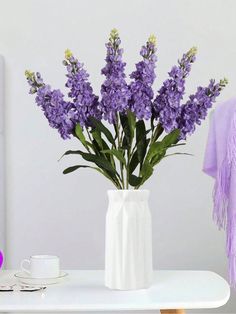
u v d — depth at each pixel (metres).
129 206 1.33
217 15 2.24
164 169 2.20
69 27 2.22
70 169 1.44
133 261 1.32
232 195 1.48
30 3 2.22
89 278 1.47
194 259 2.19
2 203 2.13
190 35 2.23
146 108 1.37
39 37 2.21
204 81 2.22
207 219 2.19
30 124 2.20
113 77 1.36
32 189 2.18
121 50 1.37
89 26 2.22
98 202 2.19
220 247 2.19
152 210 2.19
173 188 2.20
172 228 2.19
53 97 1.37
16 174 2.19
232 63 2.23
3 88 2.17
